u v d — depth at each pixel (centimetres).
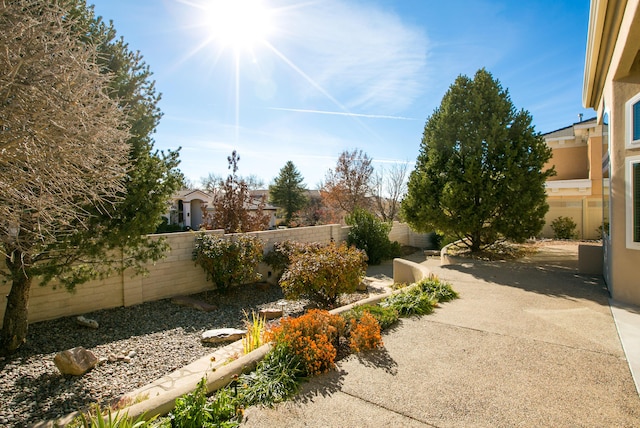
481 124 1062
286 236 1147
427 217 1121
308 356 351
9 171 303
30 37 306
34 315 638
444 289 632
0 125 292
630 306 541
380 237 1426
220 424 260
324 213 3156
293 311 786
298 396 307
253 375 330
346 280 748
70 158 330
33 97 297
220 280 881
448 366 357
